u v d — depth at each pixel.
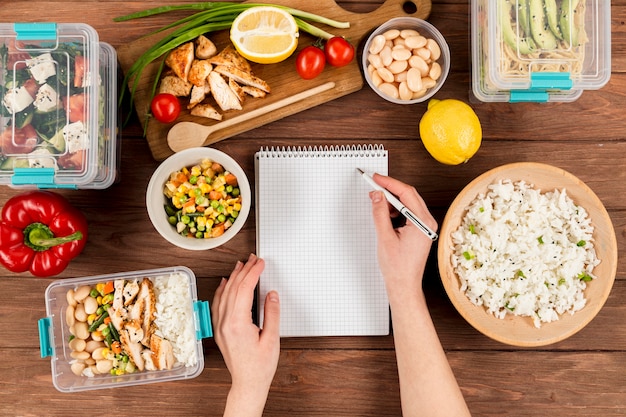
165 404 1.19
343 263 1.18
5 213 1.07
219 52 1.19
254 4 1.16
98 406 1.19
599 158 1.22
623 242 1.22
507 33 1.09
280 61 1.16
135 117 1.19
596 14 1.10
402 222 1.21
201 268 1.20
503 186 1.11
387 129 1.21
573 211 1.13
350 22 1.20
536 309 1.14
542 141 1.22
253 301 1.21
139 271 1.12
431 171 1.21
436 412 1.01
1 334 1.18
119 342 1.10
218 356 1.19
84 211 1.19
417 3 1.19
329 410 1.20
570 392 1.21
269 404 1.19
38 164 1.03
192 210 1.11
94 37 1.04
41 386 1.18
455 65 1.22
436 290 1.20
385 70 1.15
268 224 1.17
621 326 1.21
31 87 1.03
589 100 1.22
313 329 1.18
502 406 1.20
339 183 1.18
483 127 1.22
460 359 1.20
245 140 1.20
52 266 1.08
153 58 1.12
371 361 1.20
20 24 1.02
